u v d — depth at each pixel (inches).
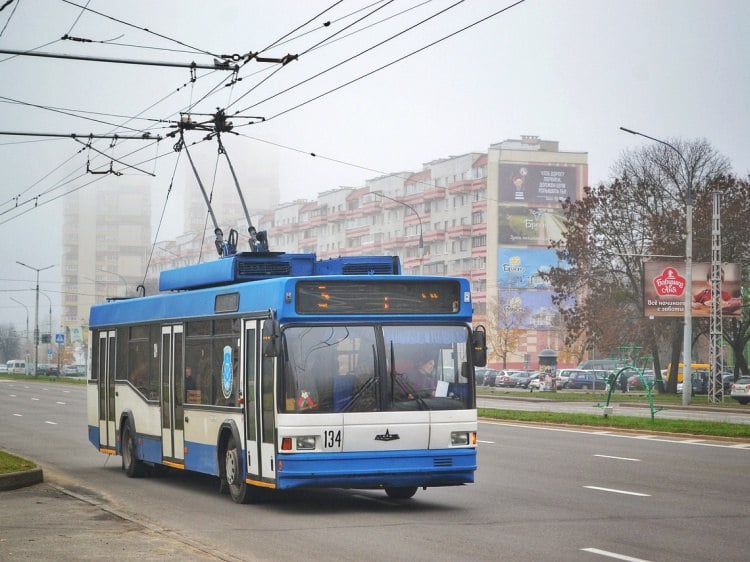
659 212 2647.6
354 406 525.7
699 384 2711.6
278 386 523.8
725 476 715.4
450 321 549.0
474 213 4515.3
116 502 607.5
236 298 587.5
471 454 540.1
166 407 690.2
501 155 4399.6
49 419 1540.4
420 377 537.3
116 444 791.1
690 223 2014.0
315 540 452.8
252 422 559.2
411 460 529.0
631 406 1977.1
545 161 4429.1
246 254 616.4
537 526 487.8
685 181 2620.6
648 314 2304.4
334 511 550.9
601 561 395.5
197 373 640.4
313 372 525.3
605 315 2632.9
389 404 529.7
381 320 538.0
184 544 434.3
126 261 6860.2
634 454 896.3
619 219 2664.9
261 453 547.5
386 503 584.4
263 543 446.0
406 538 455.2
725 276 2326.5
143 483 718.5
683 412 1763.0
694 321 2613.2
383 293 540.1
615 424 1227.9
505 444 1008.9
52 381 3577.8
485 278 4409.5
